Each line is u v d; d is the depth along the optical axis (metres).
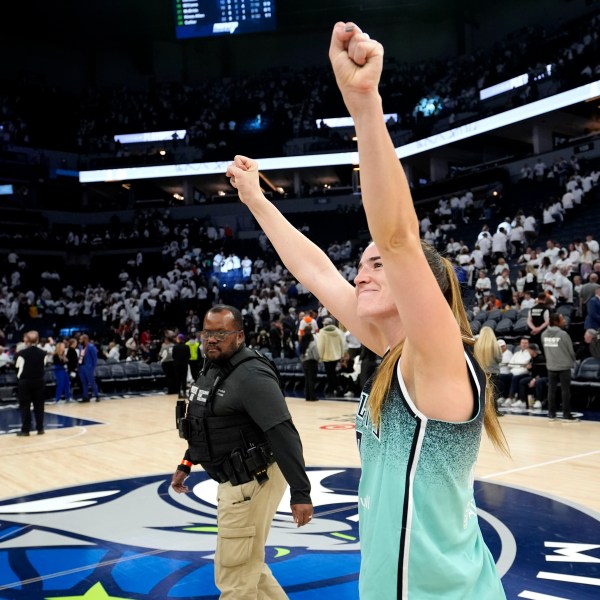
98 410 12.80
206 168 28.00
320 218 26.77
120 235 27.58
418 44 30.06
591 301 10.52
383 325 1.22
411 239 0.96
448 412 1.04
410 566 1.05
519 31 26.59
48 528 4.54
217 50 32.41
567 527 4.14
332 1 28.86
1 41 30.22
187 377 15.53
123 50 32.28
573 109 21.61
